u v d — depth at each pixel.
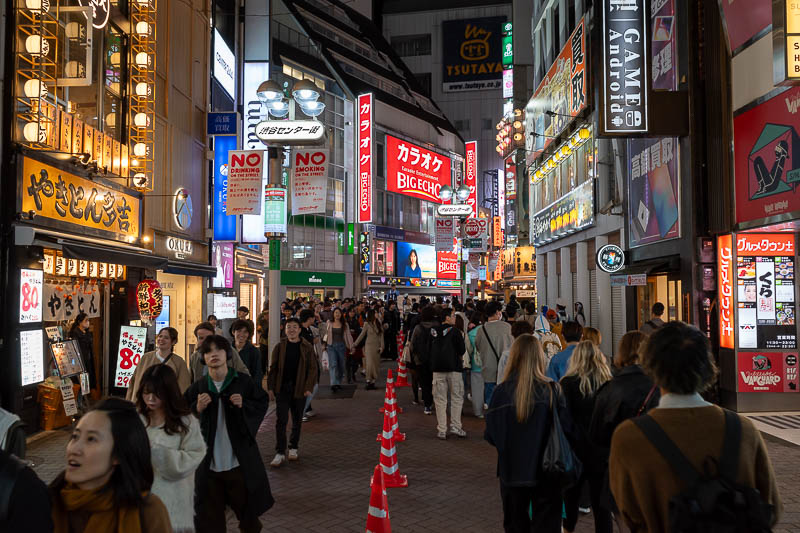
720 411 2.25
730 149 11.88
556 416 4.43
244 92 28.44
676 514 1.98
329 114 43.38
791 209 9.91
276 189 11.72
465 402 13.57
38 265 9.70
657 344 2.37
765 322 11.73
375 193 48.72
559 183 26.83
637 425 2.25
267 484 4.85
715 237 12.62
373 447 9.02
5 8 9.16
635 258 16.97
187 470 3.62
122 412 2.31
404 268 51.75
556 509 4.43
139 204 13.88
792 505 6.18
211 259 19.20
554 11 28.84
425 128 56.59
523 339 4.60
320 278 41.69
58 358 10.05
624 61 13.37
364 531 5.62
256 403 4.84
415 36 84.19
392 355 22.66
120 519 2.22
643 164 16.14
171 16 15.89
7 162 9.13
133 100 13.70
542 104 29.47
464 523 5.80
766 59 10.60
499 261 58.12
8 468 2.01
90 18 9.96
